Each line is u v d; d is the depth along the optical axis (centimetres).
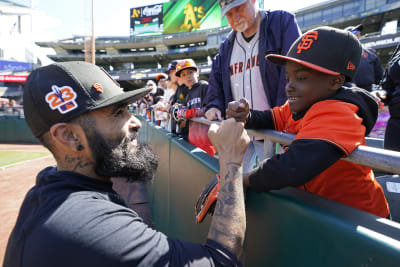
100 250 60
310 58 89
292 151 74
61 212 67
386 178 144
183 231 177
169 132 338
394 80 197
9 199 491
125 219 69
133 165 89
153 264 62
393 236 47
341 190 86
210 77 239
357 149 67
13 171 730
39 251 62
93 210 68
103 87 84
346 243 52
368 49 273
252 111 126
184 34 4050
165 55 4334
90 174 87
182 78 318
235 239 68
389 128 200
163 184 289
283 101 170
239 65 209
